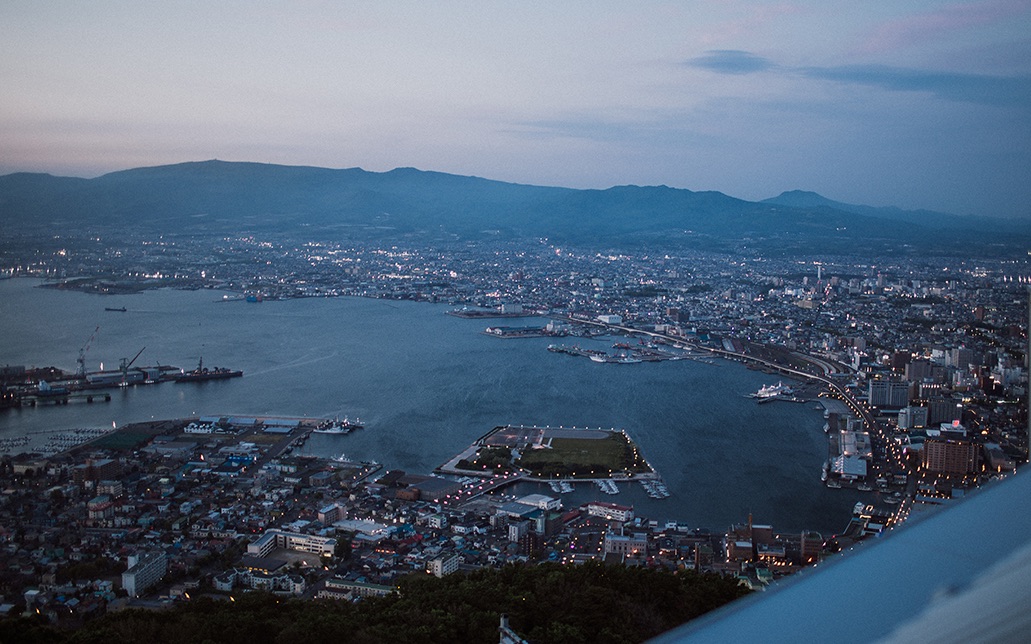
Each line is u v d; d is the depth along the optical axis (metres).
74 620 148.50
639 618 109.00
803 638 8.27
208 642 115.19
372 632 111.19
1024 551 9.00
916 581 8.94
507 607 111.94
